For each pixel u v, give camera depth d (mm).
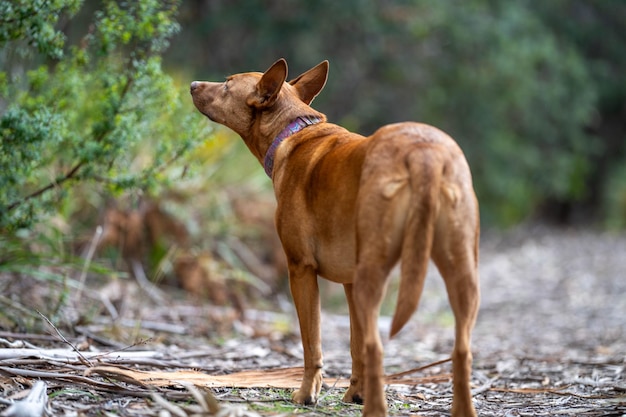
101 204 13953
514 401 8320
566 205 43156
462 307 6230
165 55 27625
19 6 8961
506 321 16000
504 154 34844
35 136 9078
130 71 10070
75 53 10172
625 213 36344
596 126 42688
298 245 7129
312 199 7008
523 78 33906
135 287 13453
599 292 19203
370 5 29734
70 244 13289
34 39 9125
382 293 6250
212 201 14992
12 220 9945
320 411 7137
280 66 7750
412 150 6215
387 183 6195
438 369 10711
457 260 6195
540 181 39156
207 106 8234
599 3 40500
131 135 9938
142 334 11141
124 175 10477
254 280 14812
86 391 7184
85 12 18828
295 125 7758
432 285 20703
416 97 32719
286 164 7441
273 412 6988
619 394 8562
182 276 13758
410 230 6008
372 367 6211
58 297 10938
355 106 31781
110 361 8273
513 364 11023
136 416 6535
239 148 16281
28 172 9555
